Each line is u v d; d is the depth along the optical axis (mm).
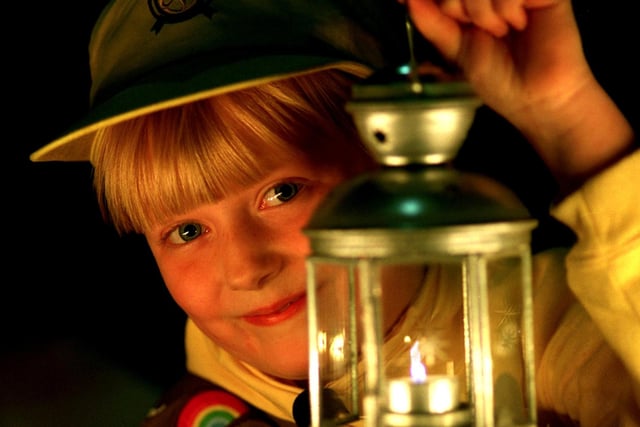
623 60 1709
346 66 1376
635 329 1232
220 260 1498
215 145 1437
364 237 945
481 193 970
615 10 1702
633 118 1705
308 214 1480
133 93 1357
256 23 1420
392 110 965
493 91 1275
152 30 1430
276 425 1753
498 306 1518
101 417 2221
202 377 1853
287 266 1478
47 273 2229
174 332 2232
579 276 1242
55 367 2227
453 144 993
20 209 2215
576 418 1496
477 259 948
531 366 1050
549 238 1845
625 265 1214
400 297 1491
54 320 2232
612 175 1206
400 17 1615
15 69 2168
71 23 2145
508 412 1227
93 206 2209
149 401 2223
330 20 1479
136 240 2215
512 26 1260
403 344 1488
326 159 1491
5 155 2193
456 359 1485
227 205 1463
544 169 1844
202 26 1411
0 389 2215
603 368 1438
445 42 1268
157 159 1452
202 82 1318
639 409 1369
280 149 1457
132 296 2229
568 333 1482
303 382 1688
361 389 1477
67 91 2158
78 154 1706
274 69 1316
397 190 960
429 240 934
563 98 1248
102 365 2232
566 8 1238
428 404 1022
